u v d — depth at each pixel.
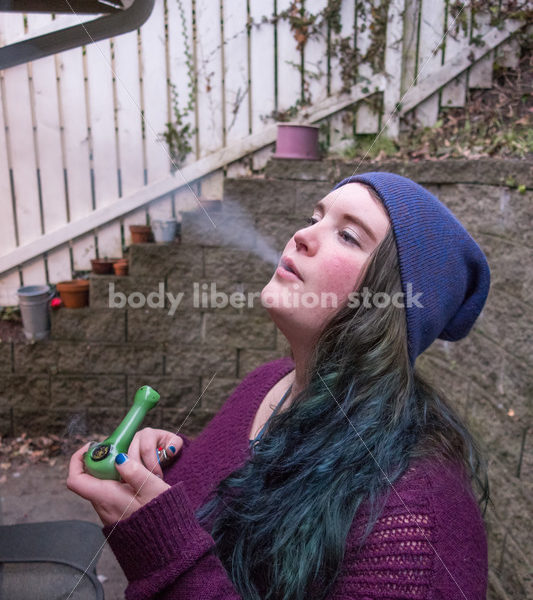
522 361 1.58
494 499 1.66
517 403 1.59
